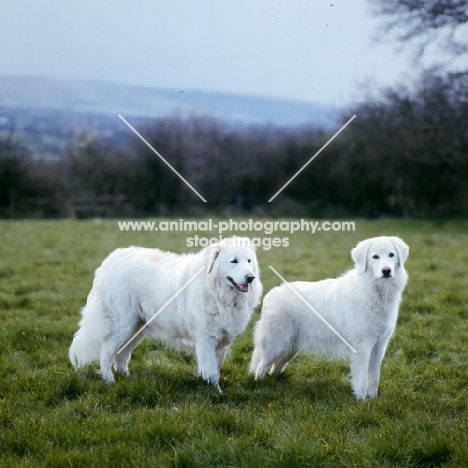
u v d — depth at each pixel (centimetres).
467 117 2138
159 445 446
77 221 2295
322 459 418
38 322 802
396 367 647
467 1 1998
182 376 591
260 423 471
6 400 531
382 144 2644
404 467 414
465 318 834
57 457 428
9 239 1638
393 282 566
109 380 603
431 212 2767
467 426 469
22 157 2839
